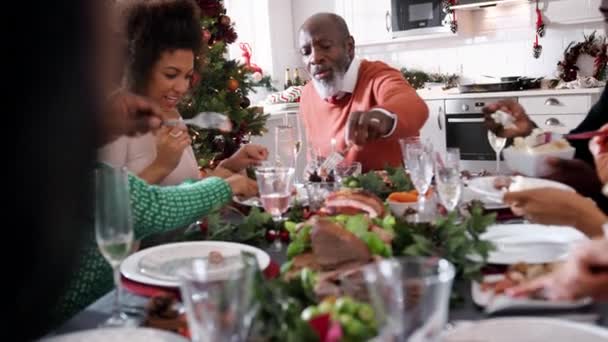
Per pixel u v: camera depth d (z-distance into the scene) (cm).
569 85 375
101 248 83
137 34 157
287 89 441
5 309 52
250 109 263
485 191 131
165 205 115
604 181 134
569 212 98
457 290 84
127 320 80
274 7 480
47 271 54
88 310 85
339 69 243
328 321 62
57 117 53
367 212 117
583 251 68
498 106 175
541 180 125
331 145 234
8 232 51
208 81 238
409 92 220
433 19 439
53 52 51
